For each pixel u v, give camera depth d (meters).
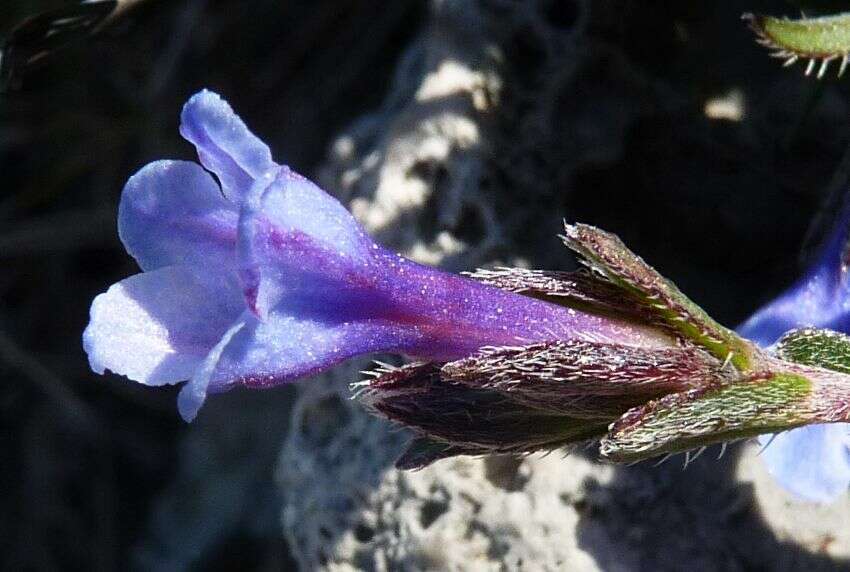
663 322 0.05
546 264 0.06
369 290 0.05
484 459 0.06
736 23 0.06
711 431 0.05
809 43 0.05
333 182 0.07
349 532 0.06
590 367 0.05
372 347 0.05
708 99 0.06
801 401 0.05
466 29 0.06
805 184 0.06
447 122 0.06
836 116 0.06
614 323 0.05
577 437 0.05
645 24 0.06
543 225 0.06
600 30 0.06
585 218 0.06
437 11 0.06
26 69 0.07
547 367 0.05
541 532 0.06
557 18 0.06
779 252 0.06
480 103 0.06
